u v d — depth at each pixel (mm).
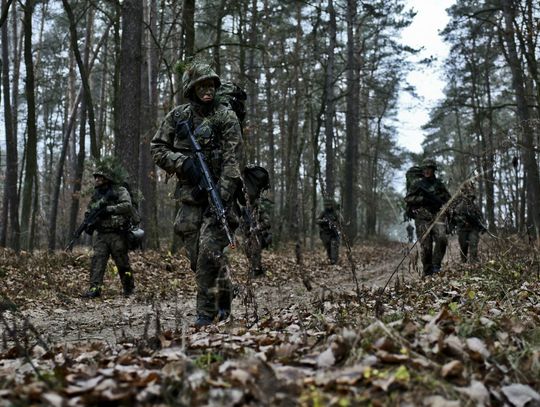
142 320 6344
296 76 29594
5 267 11008
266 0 27078
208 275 5211
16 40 30062
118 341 4477
